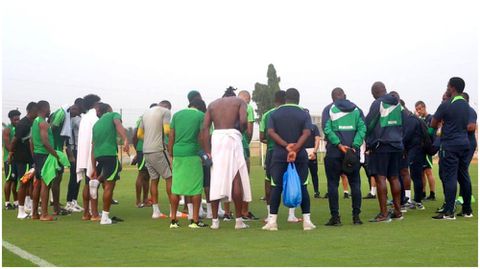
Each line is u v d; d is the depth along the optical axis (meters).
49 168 9.79
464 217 9.38
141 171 11.86
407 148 10.55
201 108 9.08
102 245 7.26
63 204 12.62
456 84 9.23
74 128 11.30
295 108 8.45
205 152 8.72
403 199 10.74
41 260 6.36
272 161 8.42
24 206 10.23
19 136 10.82
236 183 8.57
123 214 10.61
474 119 9.20
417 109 12.07
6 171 12.01
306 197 8.36
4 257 6.54
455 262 6.05
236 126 8.70
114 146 9.33
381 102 8.97
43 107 9.83
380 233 7.86
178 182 8.72
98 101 10.28
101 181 9.43
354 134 8.71
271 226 8.40
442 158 9.23
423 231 7.97
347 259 6.22
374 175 9.12
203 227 8.75
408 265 5.92
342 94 9.00
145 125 9.66
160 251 6.80
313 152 12.79
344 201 12.34
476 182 16.70
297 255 6.46
